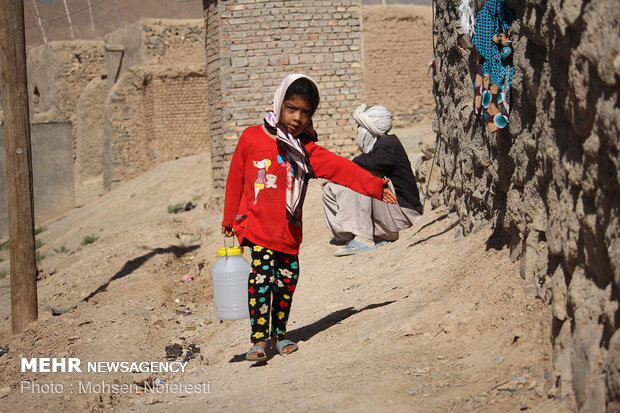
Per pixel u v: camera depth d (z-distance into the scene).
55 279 11.07
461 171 6.21
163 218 16.52
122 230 16.06
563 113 3.09
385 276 5.99
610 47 2.37
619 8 2.35
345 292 5.98
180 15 50.59
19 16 7.94
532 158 3.71
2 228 23.52
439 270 5.24
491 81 4.30
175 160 24.91
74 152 30.42
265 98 14.12
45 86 31.12
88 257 12.50
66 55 30.23
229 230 4.49
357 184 4.14
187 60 26.66
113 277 9.91
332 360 3.99
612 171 2.47
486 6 4.30
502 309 3.74
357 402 3.15
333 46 14.34
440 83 7.32
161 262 10.55
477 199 5.45
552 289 3.21
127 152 26.16
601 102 2.50
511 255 4.19
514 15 4.24
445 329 3.84
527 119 3.82
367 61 27.03
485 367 3.29
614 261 2.42
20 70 7.96
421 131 24.17
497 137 4.41
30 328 7.62
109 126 26.06
